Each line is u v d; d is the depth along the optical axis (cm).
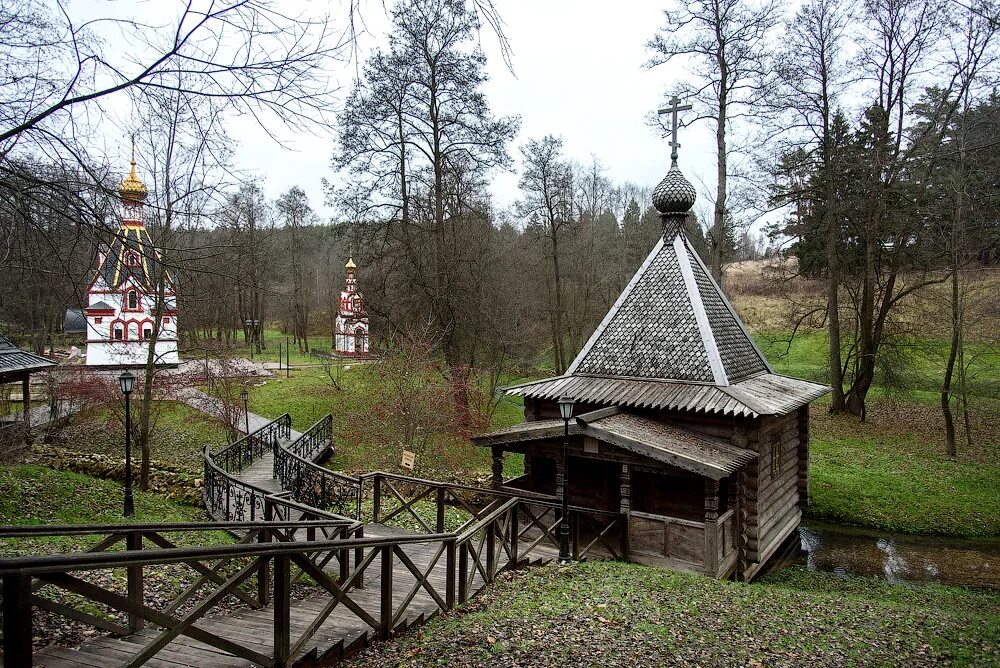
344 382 3388
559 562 1093
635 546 1259
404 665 602
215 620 645
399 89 2442
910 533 1777
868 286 2695
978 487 2000
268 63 504
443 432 2273
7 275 632
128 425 1379
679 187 1616
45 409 2641
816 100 2692
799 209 2838
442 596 840
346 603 613
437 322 2631
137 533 579
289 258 5134
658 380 1465
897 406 2905
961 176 2139
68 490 1495
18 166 530
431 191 2672
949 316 2467
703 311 1505
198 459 2172
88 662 510
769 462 1515
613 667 650
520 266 3344
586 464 1507
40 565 341
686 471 1231
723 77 2378
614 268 3912
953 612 1064
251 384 3475
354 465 2120
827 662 738
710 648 738
